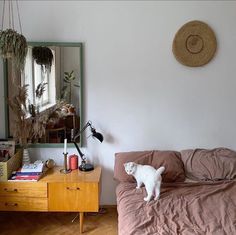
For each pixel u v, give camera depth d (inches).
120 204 92.0
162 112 119.8
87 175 107.9
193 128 120.8
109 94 118.6
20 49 99.0
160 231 73.5
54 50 115.0
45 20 114.3
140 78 118.0
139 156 112.7
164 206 88.0
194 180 110.4
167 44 116.5
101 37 115.6
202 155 112.9
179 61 116.5
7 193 102.3
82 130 118.2
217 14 115.6
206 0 115.0
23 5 113.4
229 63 118.1
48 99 116.7
